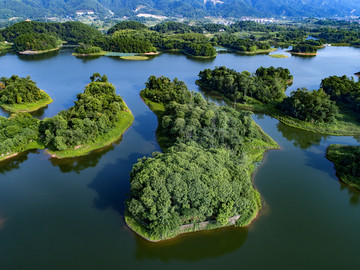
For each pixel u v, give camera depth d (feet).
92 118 395.34
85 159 349.41
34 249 222.07
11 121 379.96
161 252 224.53
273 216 260.42
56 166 334.44
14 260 212.43
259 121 487.61
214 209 233.76
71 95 593.01
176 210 231.91
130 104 549.95
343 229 248.73
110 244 227.20
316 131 439.22
